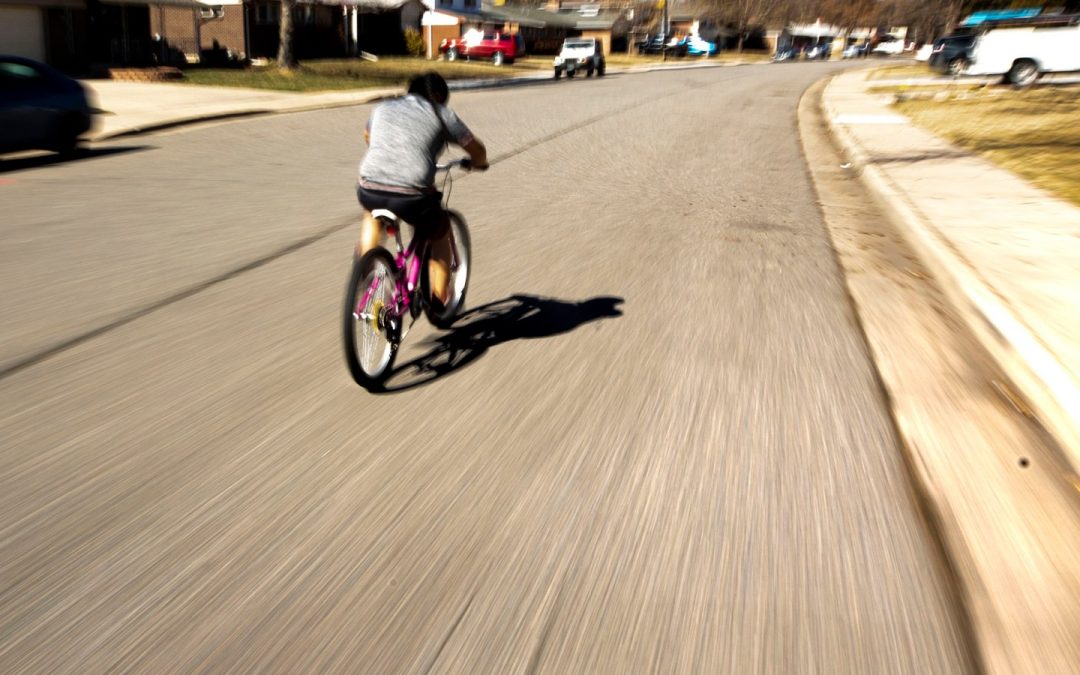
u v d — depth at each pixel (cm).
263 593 303
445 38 5712
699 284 711
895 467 409
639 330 592
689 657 276
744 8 10094
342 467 395
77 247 782
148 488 373
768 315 636
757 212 1025
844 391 498
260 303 633
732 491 381
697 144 1656
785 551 336
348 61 4309
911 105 2411
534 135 1695
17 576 310
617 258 786
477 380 501
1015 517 371
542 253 795
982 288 660
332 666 269
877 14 12738
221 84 2802
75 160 1294
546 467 398
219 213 933
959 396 498
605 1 9956
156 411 452
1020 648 288
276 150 1416
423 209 490
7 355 525
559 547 335
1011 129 1750
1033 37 2786
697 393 488
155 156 1339
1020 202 1015
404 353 545
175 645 277
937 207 984
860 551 338
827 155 1587
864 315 645
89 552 325
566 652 277
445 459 404
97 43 3484
